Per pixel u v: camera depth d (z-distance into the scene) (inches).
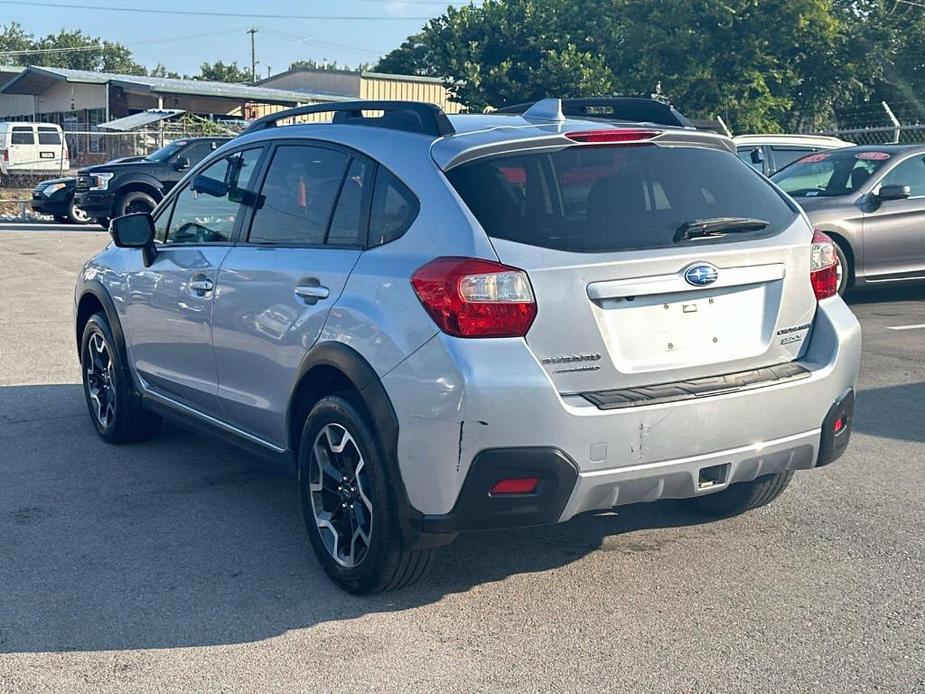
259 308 188.7
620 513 205.9
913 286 495.8
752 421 159.9
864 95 1218.0
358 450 161.5
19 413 285.4
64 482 227.9
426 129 170.4
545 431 146.5
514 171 159.2
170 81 1743.4
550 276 149.3
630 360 155.0
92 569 180.7
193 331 212.4
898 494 215.2
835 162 462.6
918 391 300.8
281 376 183.5
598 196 160.2
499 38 1347.2
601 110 201.9
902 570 177.0
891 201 433.7
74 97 1788.9
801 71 1173.1
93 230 891.4
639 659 147.1
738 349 163.5
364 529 163.8
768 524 199.2
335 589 172.2
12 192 1237.7
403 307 154.5
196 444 258.1
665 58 1109.1
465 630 156.9
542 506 148.7
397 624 159.0
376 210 169.6
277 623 159.8
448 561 183.0
